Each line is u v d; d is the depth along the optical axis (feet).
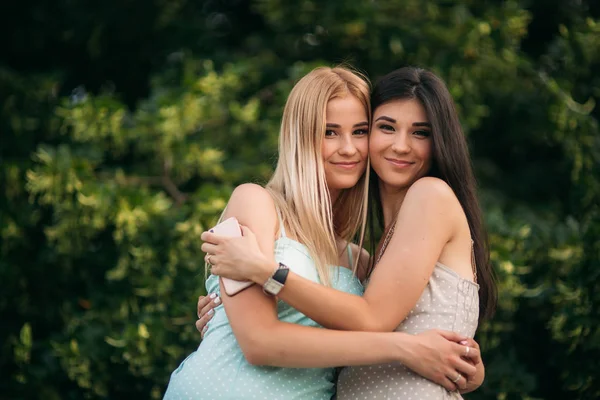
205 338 8.15
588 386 12.52
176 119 13.42
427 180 8.17
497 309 12.94
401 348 7.50
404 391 7.79
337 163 8.49
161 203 12.85
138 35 17.52
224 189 13.12
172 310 12.69
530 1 17.42
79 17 17.29
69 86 18.10
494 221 13.20
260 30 18.31
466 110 14.90
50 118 15.35
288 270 7.50
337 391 8.16
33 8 17.81
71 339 13.10
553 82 14.30
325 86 8.45
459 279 8.09
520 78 15.25
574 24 15.71
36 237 15.05
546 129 15.48
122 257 13.00
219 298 8.30
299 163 8.35
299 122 8.41
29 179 13.00
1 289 14.40
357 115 8.49
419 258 7.86
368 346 7.47
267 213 8.08
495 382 12.72
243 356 7.82
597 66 15.15
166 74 15.58
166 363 12.82
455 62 14.79
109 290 13.53
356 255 9.04
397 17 15.38
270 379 7.73
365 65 15.87
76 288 14.74
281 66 16.42
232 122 14.82
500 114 17.02
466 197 8.43
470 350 7.70
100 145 13.98
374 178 9.05
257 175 14.32
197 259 12.84
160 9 17.01
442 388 7.77
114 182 13.64
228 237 7.71
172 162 13.74
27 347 13.29
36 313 14.73
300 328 7.54
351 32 15.08
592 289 12.19
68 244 13.39
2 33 17.98
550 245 13.12
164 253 12.91
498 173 17.28
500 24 14.93
